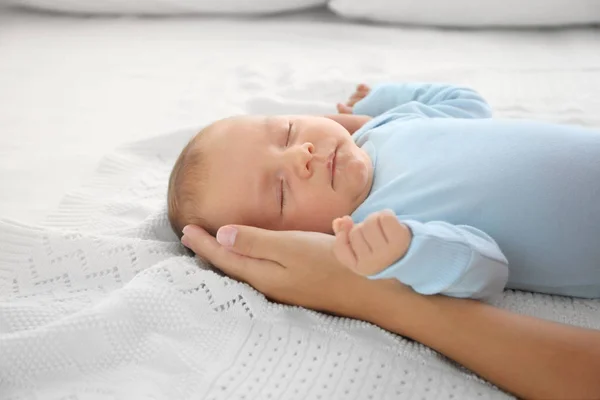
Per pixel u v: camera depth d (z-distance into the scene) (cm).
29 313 96
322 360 88
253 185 107
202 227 111
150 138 140
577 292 97
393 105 138
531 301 98
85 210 122
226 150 110
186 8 197
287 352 90
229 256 102
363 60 171
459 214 98
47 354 88
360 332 92
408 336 89
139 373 89
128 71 172
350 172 105
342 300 93
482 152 102
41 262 106
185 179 112
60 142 144
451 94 132
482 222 97
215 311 96
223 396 84
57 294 102
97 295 102
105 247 107
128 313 92
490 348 82
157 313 94
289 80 164
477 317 84
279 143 110
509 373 81
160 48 183
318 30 190
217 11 198
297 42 185
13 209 123
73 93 162
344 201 106
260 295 98
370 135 120
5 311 96
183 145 139
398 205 103
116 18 203
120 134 146
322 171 105
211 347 92
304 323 94
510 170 98
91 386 87
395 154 111
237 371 88
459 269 83
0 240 108
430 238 82
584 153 97
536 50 169
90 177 132
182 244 113
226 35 190
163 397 85
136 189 129
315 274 94
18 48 184
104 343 90
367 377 85
